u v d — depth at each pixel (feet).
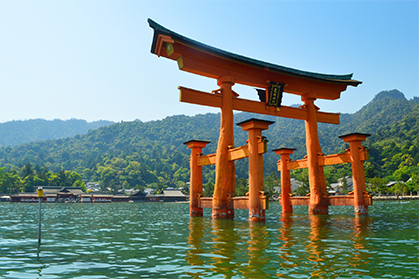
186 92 68.08
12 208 172.55
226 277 22.94
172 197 401.29
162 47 67.36
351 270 24.40
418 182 272.10
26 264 27.99
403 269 24.58
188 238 41.93
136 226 61.52
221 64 72.18
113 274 24.36
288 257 28.99
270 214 84.12
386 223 57.52
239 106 75.97
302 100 90.89
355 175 77.61
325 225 54.95
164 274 24.08
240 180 315.99
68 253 32.83
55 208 173.78
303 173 381.40
